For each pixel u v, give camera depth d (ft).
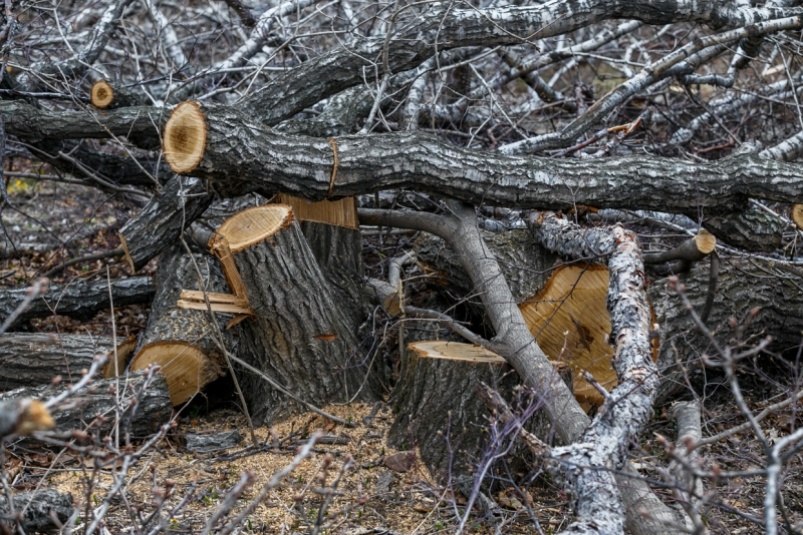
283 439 12.93
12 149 17.81
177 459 12.42
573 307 13.37
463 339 15.11
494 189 13.11
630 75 21.61
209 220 16.83
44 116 14.57
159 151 16.84
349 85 15.16
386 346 15.12
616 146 17.08
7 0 14.73
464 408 11.87
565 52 18.72
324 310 13.47
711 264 13.97
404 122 17.02
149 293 17.19
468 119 19.61
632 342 10.49
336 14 22.67
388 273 17.02
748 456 11.57
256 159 11.66
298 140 12.14
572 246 13.24
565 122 20.65
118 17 18.72
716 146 19.40
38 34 19.66
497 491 11.69
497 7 15.12
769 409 9.89
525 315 13.60
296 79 14.69
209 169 11.53
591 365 13.42
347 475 11.87
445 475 11.71
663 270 16.11
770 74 21.85
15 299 15.87
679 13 15.19
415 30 14.83
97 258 18.15
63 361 13.69
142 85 18.07
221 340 12.89
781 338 14.84
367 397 13.69
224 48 23.44
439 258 15.39
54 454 12.17
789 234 16.65
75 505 10.66
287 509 11.03
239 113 11.64
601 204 13.55
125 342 14.64
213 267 16.24
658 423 13.74
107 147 21.75
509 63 19.19
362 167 12.39
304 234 14.32
